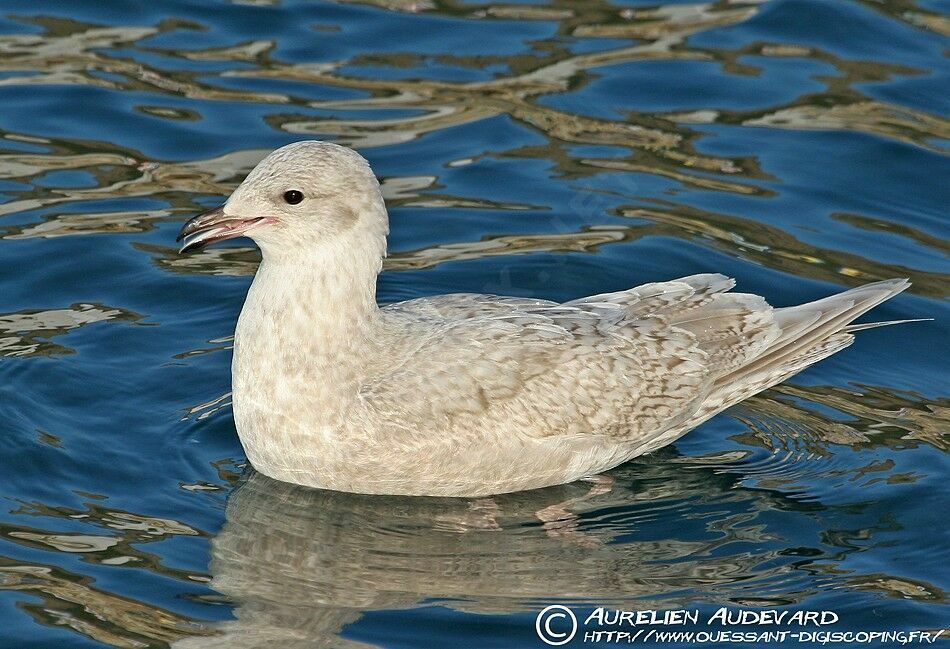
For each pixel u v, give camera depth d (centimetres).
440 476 1270
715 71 1920
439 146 1778
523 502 1296
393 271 1572
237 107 1831
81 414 1350
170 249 1603
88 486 1259
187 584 1139
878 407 1420
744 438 1399
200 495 1262
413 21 2020
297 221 1225
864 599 1152
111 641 1068
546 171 1741
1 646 1057
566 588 1162
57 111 1811
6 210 1631
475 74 1909
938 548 1215
